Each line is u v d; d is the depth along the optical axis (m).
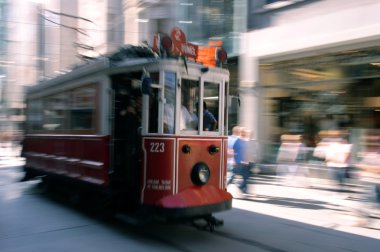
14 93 33.66
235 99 7.08
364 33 10.65
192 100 6.36
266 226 7.12
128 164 7.02
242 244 6.03
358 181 9.13
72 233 6.59
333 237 6.48
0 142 27.16
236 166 9.54
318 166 11.27
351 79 11.38
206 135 6.45
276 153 13.48
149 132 6.20
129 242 6.09
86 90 7.84
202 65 6.48
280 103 13.58
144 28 21.16
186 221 6.59
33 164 10.84
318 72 12.31
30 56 31.17
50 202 9.30
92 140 7.46
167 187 5.97
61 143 8.93
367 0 10.61
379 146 10.52
